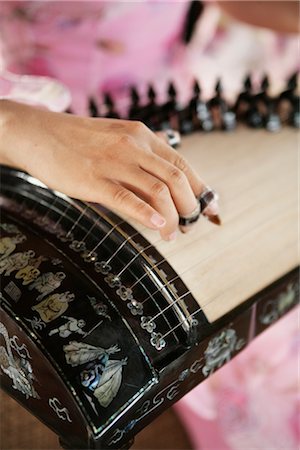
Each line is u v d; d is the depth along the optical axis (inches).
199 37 64.8
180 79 64.2
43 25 53.7
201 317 30.6
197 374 32.3
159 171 29.5
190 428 58.1
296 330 62.1
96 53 56.2
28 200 34.8
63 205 33.7
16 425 33.8
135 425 28.5
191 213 30.6
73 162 30.7
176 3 58.9
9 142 32.7
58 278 29.7
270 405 60.5
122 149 30.2
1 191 35.8
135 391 26.9
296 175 42.9
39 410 30.2
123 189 29.3
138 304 29.5
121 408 26.3
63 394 26.4
